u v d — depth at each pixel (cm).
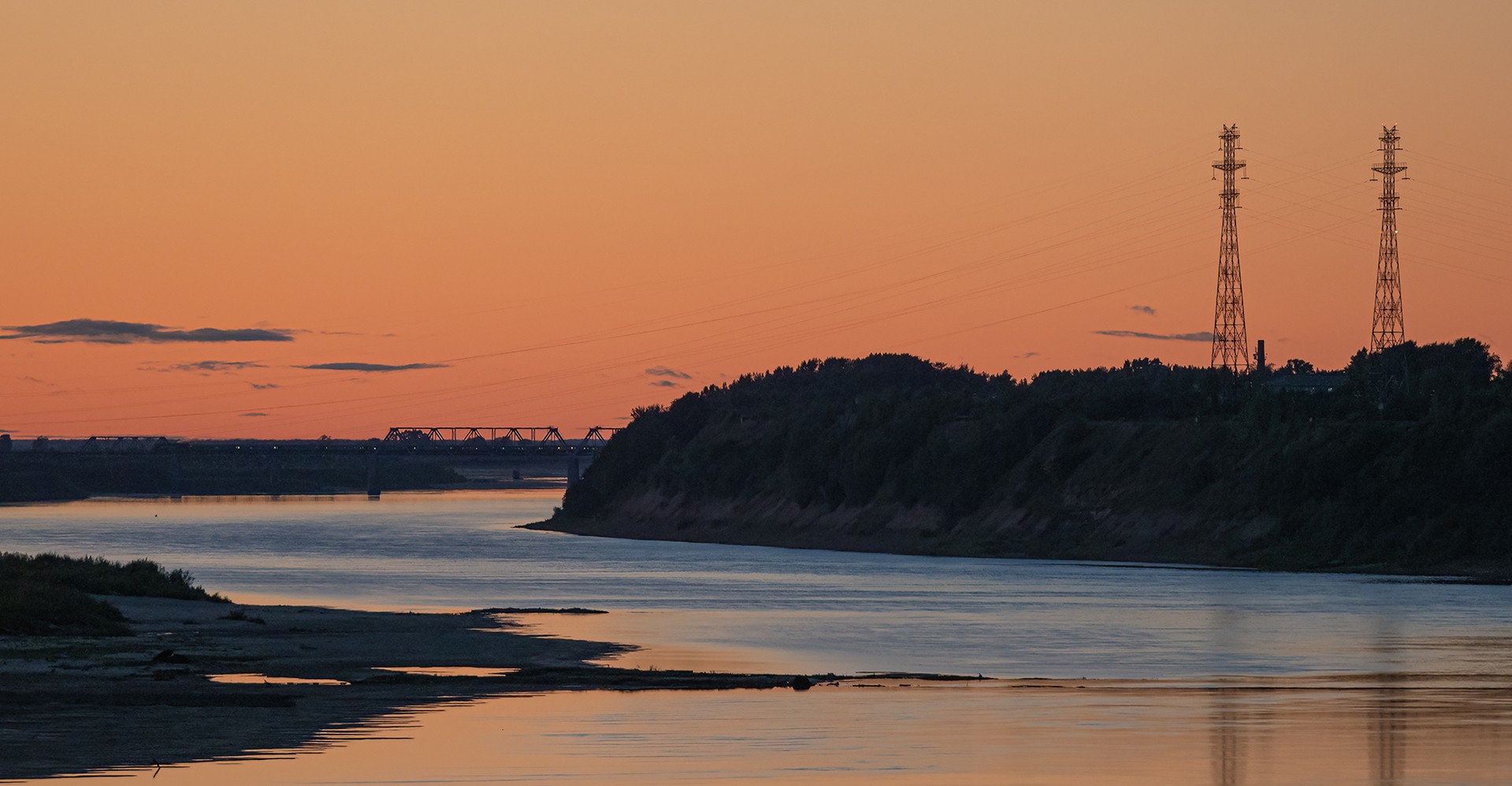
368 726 7338
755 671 10119
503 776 6222
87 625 11244
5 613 10862
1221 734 7406
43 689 8212
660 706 8175
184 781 6022
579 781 6141
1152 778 6325
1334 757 6819
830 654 11262
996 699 8619
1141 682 9569
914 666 10494
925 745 7025
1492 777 6375
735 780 6200
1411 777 6375
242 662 9638
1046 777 6334
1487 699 8744
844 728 7494
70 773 6125
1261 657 11106
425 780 6109
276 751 6644
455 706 8050
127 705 7750
